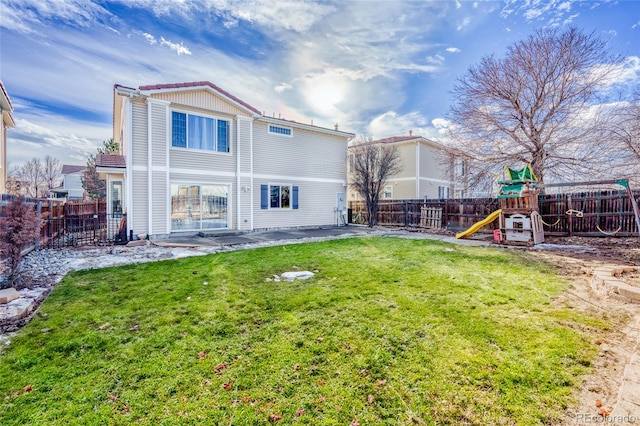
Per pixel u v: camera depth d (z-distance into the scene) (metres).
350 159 19.42
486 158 14.52
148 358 2.98
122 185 15.16
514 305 4.17
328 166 17.03
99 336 3.42
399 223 17.06
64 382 2.61
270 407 2.32
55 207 10.65
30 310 4.22
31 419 2.20
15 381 2.62
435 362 2.85
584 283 5.14
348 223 18.81
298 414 2.25
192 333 3.49
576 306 4.10
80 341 3.30
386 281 5.41
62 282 5.43
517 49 13.60
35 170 46.31
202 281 5.50
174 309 4.20
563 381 2.53
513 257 7.40
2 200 6.29
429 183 22.45
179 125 11.93
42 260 7.23
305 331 3.51
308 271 6.17
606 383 2.49
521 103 13.69
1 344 3.24
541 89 13.23
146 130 11.13
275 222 14.89
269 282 5.45
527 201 9.55
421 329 3.51
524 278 5.48
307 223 16.17
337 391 2.49
